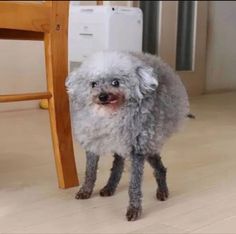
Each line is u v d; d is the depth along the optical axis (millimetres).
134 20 3027
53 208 1384
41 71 2584
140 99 1238
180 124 1361
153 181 1645
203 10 3684
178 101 1333
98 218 1307
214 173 1732
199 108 2799
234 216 1322
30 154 1977
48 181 1641
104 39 2928
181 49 3812
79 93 1304
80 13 3004
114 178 1506
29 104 2668
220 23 3162
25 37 1582
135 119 1249
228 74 2604
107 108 1248
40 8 1477
